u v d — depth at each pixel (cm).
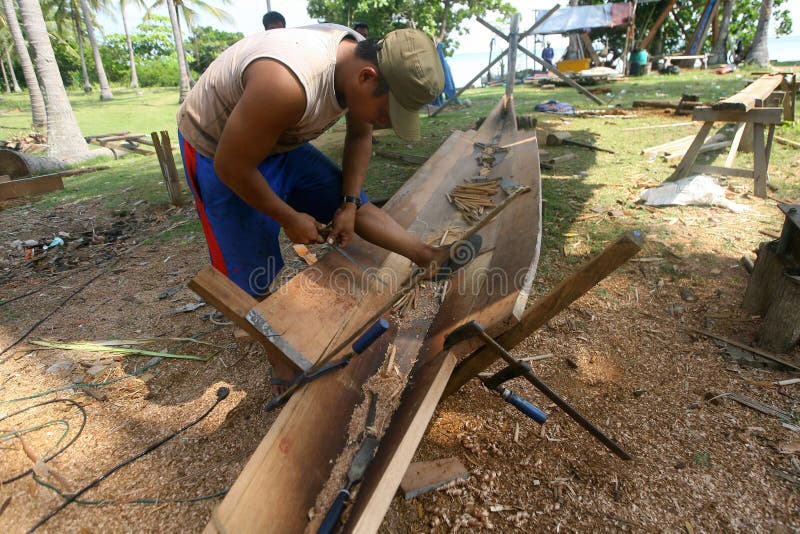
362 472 155
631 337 285
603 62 1972
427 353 203
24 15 902
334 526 138
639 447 212
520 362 179
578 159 627
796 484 192
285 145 214
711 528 178
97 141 1072
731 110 438
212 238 230
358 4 2008
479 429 226
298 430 162
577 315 306
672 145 635
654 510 186
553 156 646
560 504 190
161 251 464
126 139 1096
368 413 182
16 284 413
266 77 166
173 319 339
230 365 285
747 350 265
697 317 297
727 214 422
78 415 253
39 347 313
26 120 1577
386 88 183
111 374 284
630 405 236
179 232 510
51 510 199
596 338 285
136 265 436
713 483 195
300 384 185
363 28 710
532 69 2156
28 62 1168
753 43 1733
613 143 697
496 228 288
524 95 1325
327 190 256
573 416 189
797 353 259
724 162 561
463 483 200
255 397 257
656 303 313
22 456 227
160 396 264
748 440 212
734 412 228
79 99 2498
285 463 151
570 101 1140
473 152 462
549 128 825
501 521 185
